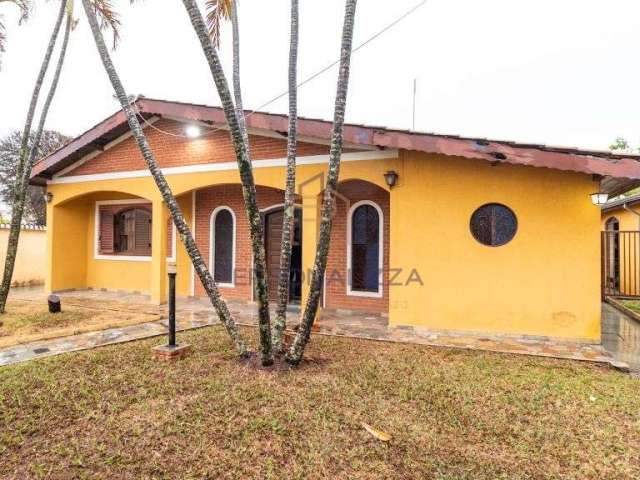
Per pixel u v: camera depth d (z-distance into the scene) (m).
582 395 3.89
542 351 5.50
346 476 2.57
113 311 8.10
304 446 2.91
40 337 5.84
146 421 3.27
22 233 13.28
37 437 3.04
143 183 9.34
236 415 3.38
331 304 8.66
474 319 6.44
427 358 5.09
